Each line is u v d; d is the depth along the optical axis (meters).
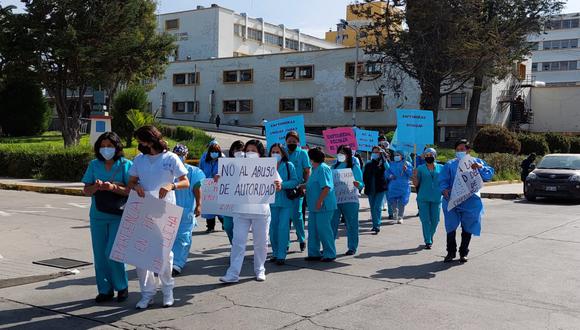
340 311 6.07
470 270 8.16
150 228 5.97
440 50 35.81
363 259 8.97
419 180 10.11
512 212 16.09
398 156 13.37
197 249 9.72
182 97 65.81
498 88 50.44
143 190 5.96
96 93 26.62
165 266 6.03
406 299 6.57
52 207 15.48
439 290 6.99
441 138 51.56
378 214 11.75
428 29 36.03
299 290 6.96
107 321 5.73
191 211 8.02
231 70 62.75
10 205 15.90
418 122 13.55
